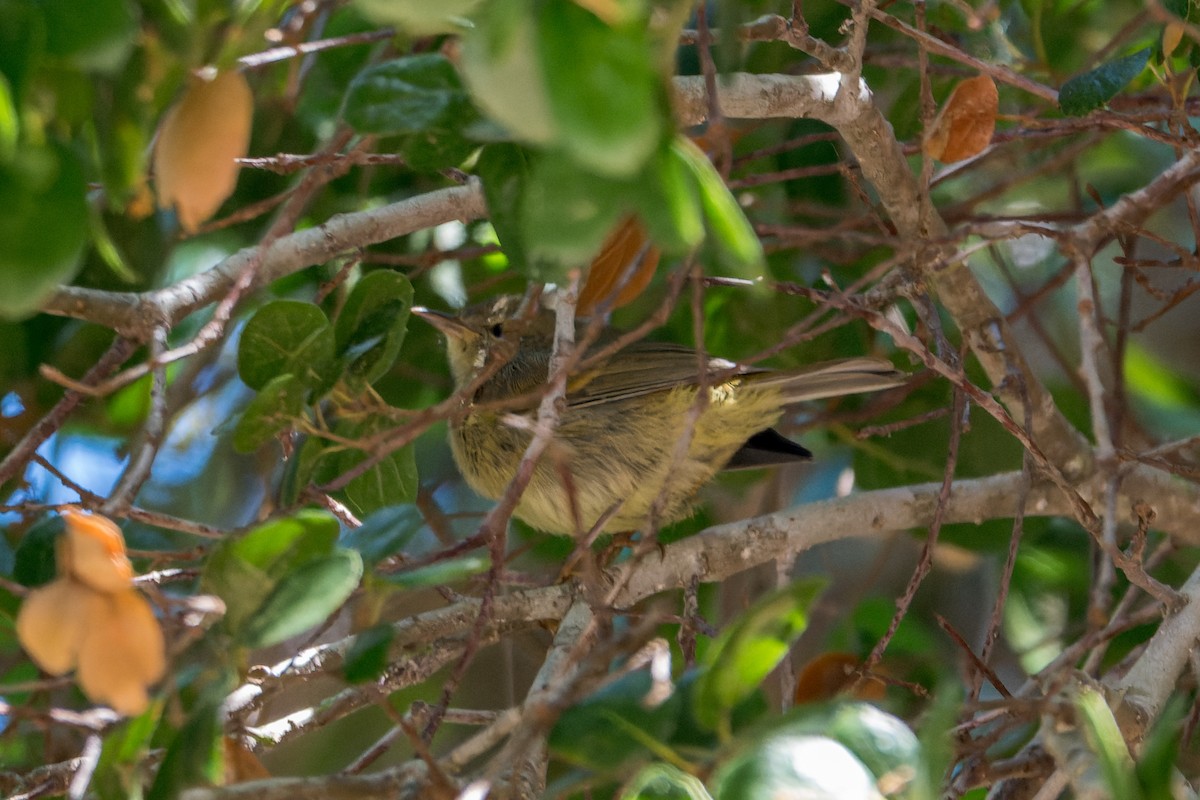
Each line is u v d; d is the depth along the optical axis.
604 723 5.84
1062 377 13.73
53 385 11.14
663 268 11.79
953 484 10.32
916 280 8.79
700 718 5.84
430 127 6.72
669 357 10.73
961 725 7.29
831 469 14.61
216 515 13.70
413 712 8.02
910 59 10.67
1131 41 10.57
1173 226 14.93
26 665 10.41
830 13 10.63
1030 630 12.14
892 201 8.88
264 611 5.76
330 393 8.02
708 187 4.42
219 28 5.46
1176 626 7.55
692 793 5.41
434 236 11.90
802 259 12.35
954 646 13.24
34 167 4.51
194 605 5.62
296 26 8.40
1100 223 8.43
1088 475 10.27
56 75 5.26
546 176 4.25
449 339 11.74
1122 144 14.26
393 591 6.44
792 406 12.59
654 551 9.72
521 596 9.16
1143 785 5.41
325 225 9.06
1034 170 11.60
